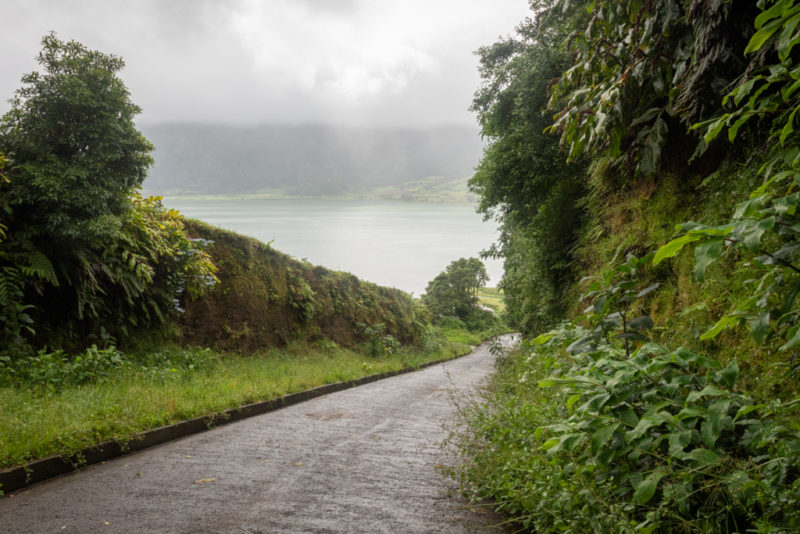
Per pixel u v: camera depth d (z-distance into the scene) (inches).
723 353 158.1
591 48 231.5
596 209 334.0
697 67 180.7
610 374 133.3
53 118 300.0
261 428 256.8
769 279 120.9
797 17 80.5
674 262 217.6
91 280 320.5
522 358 391.5
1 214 277.9
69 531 124.5
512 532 131.0
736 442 106.7
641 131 220.7
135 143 319.3
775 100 116.3
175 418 241.9
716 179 201.3
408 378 562.9
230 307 496.1
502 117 542.3
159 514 136.7
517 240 616.7
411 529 130.9
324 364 530.0
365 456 202.2
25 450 169.2
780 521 84.6
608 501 107.9
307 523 132.7
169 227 406.3
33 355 286.0
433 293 1950.1
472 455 185.8
